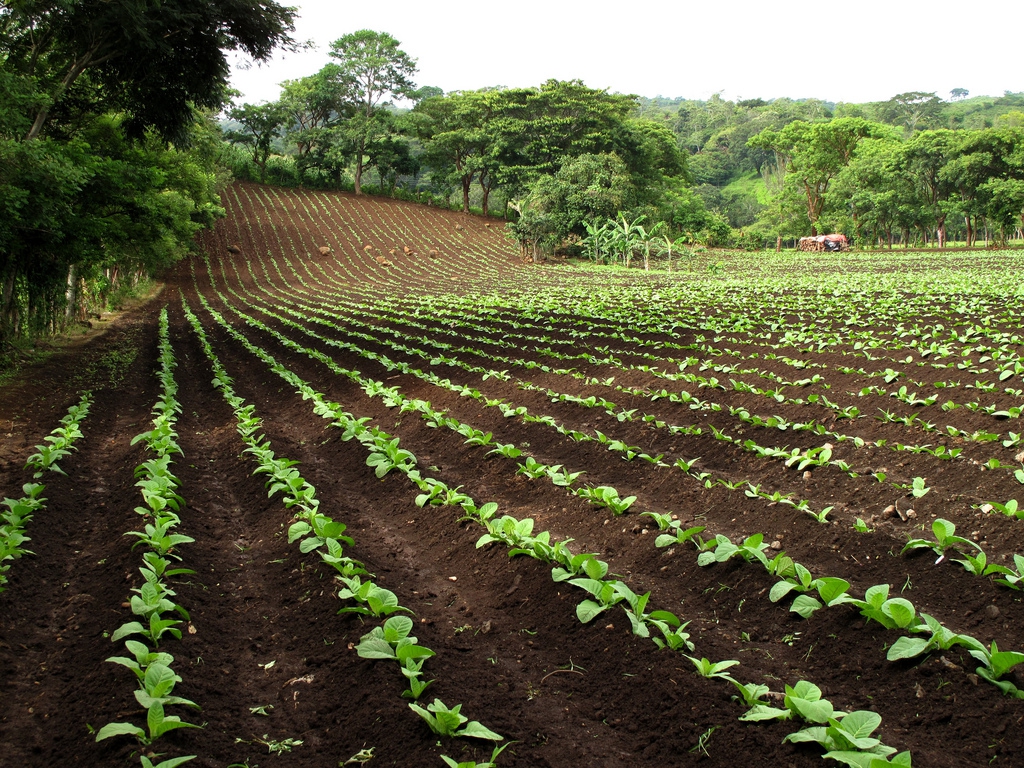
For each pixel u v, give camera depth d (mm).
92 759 3660
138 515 7027
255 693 4465
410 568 6418
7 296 18328
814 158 74938
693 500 7348
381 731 3889
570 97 70312
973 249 59250
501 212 81438
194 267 51094
